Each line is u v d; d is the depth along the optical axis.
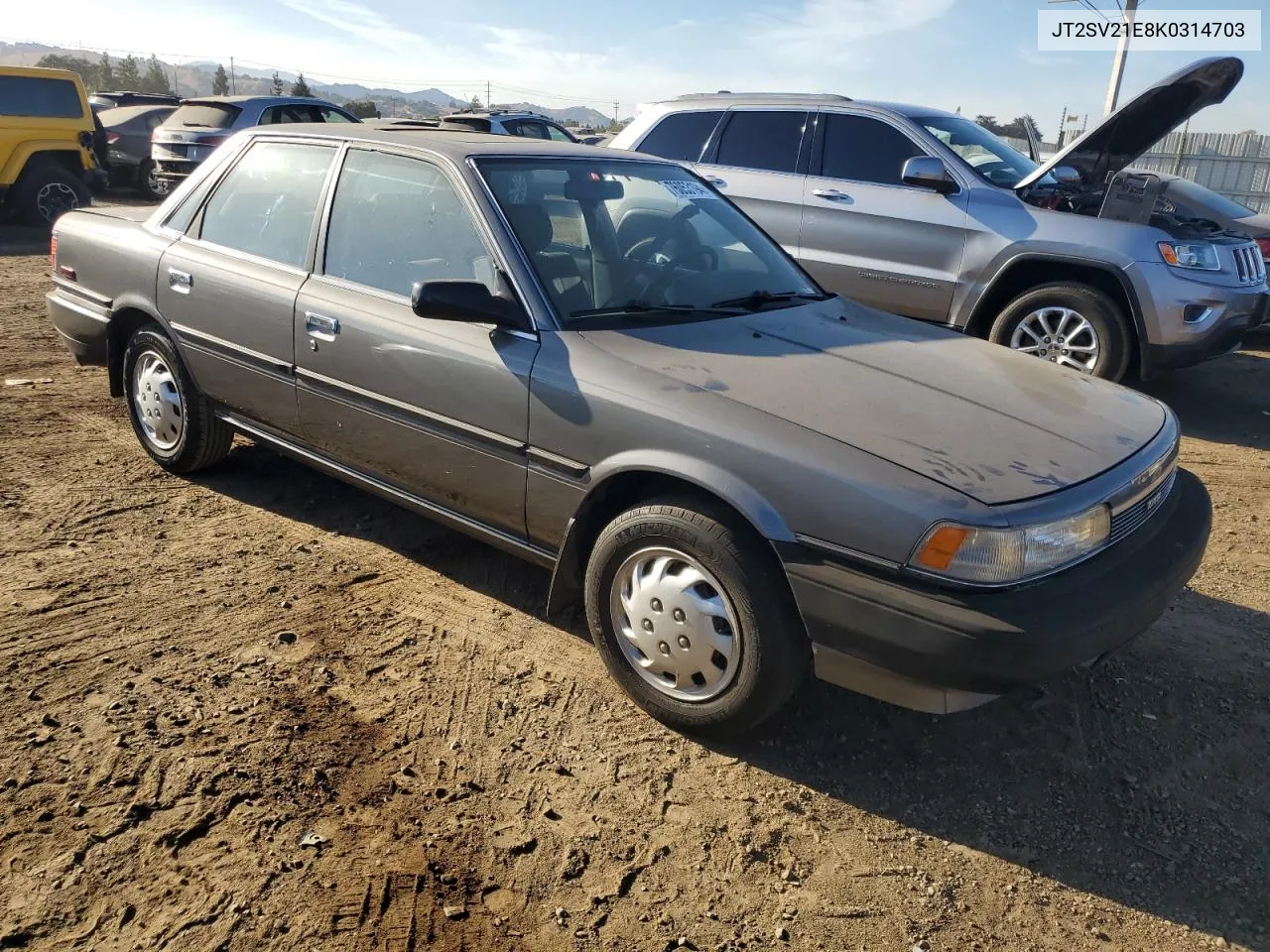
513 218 3.39
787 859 2.56
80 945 2.16
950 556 2.45
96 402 5.88
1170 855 2.63
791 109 7.26
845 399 2.91
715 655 2.85
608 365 3.03
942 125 6.98
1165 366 6.16
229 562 3.97
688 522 2.79
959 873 2.54
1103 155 6.71
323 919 2.27
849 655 2.61
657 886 2.45
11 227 13.28
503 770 2.83
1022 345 6.59
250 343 4.06
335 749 2.86
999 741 3.09
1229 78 5.99
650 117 7.98
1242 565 4.36
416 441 3.53
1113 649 2.66
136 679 3.13
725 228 4.09
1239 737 3.14
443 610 3.70
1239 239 6.53
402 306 3.55
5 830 2.46
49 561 3.88
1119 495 2.73
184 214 4.50
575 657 3.43
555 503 3.16
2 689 3.03
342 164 3.90
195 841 2.48
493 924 2.29
